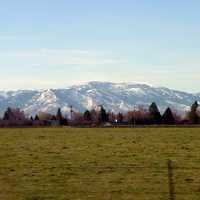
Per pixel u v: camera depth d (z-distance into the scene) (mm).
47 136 99875
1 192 32594
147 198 30438
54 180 36688
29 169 42469
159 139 83750
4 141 82500
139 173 39469
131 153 55812
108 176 38062
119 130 131750
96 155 53844
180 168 42375
